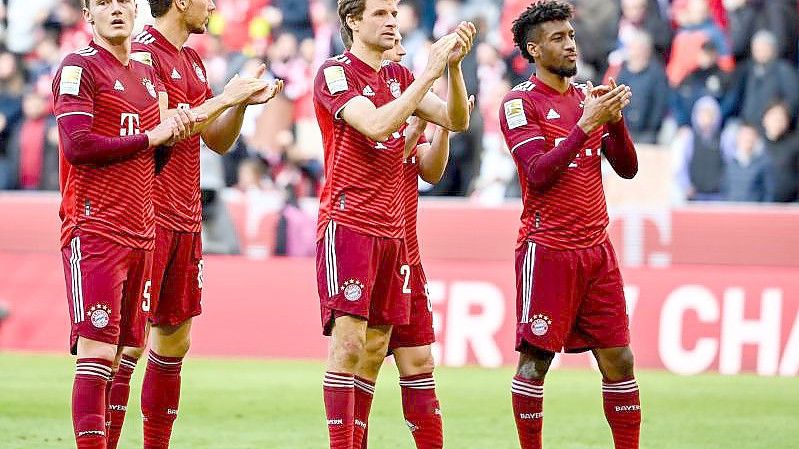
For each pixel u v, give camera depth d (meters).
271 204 46.91
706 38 51.38
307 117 53.41
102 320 21.95
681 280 43.31
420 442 24.09
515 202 48.38
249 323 46.25
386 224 22.83
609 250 23.86
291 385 38.97
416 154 24.81
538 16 23.75
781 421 32.84
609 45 51.75
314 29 55.88
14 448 27.58
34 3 58.09
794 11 51.69
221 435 29.94
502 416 33.41
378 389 38.50
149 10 26.08
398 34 23.14
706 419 33.06
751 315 42.72
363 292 22.56
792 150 49.25
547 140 23.70
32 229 47.31
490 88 50.94
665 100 50.22
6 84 54.47
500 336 44.12
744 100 50.47
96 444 21.84
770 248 43.56
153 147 21.89
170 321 24.84
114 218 22.12
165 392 25.05
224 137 24.89
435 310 44.56
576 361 44.34
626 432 23.92
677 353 43.12
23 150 52.72
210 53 56.19
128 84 22.53
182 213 24.81
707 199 49.62
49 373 41.03
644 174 45.22
